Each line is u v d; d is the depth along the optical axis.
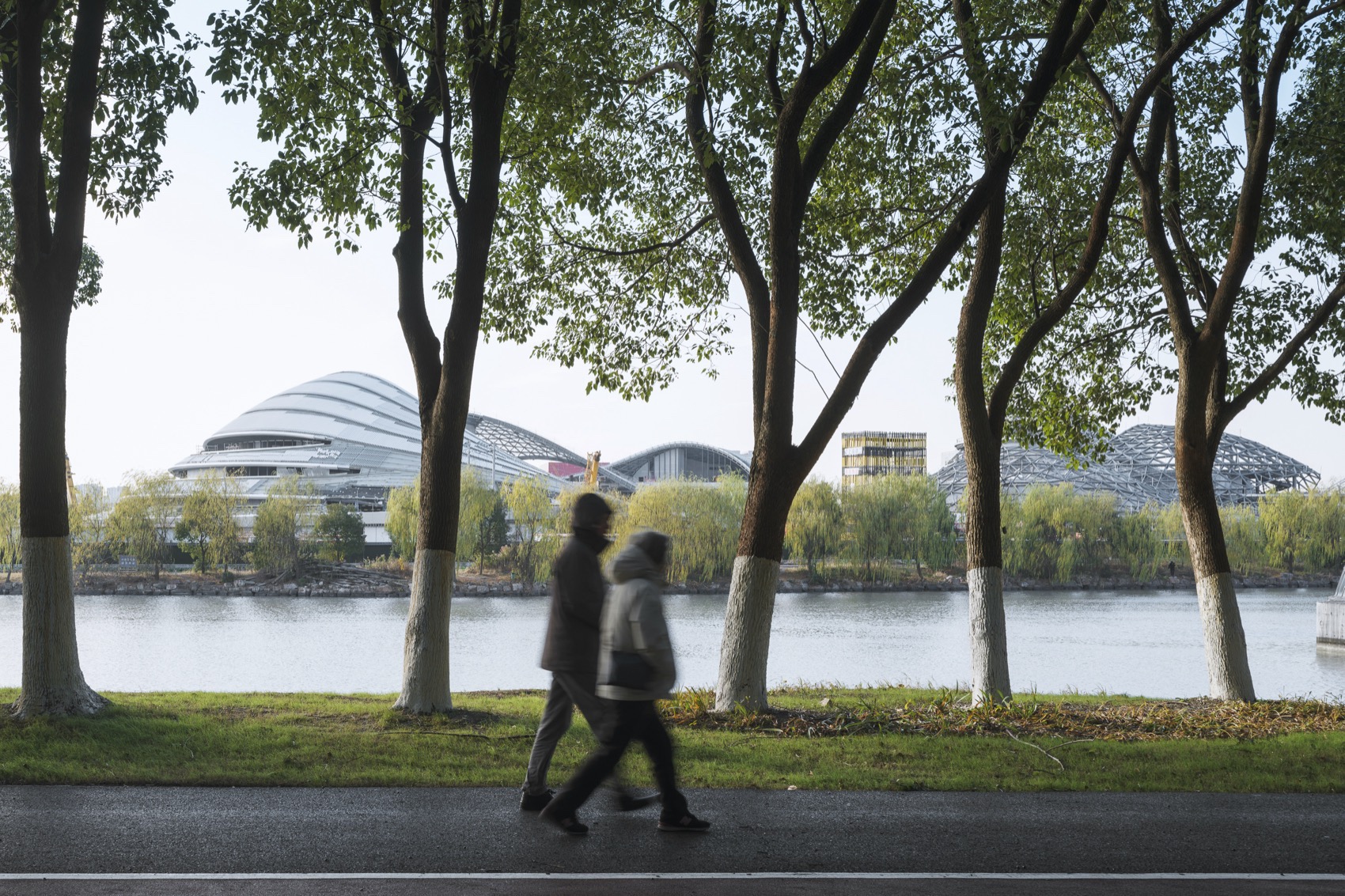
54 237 10.88
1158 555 105.94
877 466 187.75
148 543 92.12
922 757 9.17
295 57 11.16
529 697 14.76
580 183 14.96
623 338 16.52
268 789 7.57
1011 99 10.92
